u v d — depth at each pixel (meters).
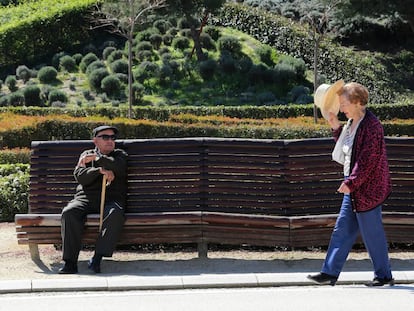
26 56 51.94
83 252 13.48
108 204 12.51
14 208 17.14
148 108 40.12
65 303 10.17
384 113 43.06
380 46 54.69
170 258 13.12
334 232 10.81
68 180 13.31
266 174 13.20
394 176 13.16
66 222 12.23
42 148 13.39
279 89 47.78
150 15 50.72
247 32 54.53
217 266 12.50
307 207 13.18
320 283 10.84
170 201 13.16
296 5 58.06
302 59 51.59
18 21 52.00
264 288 10.94
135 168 13.18
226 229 12.75
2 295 10.67
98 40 53.75
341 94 10.64
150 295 10.55
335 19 52.53
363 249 13.55
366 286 10.91
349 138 10.67
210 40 51.03
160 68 47.78
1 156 22.69
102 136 12.73
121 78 46.88
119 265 12.60
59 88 46.97
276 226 12.70
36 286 10.86
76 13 53.03
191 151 13.25
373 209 10.55
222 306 9.96
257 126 31.52
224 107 41.56
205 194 13.18
